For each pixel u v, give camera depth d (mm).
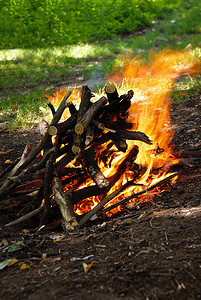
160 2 15922
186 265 2418
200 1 16000
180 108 6039
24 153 3779
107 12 14180
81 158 3451
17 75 8883
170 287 2256
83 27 13273
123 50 10797
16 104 6758
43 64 9852
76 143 3363
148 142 3473
